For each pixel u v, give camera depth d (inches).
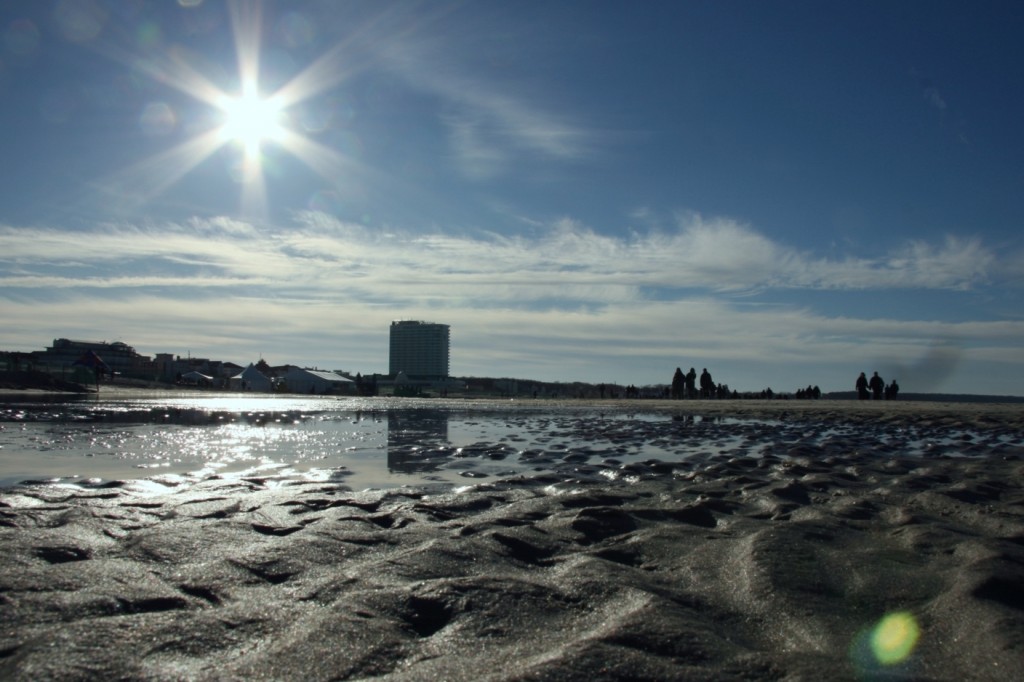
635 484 284.7
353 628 112.9
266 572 147.9
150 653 106.3
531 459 383.2
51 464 350.6
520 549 168.2
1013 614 114.4
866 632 116.1
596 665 97.7
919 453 411.8
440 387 3855.8
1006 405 1090.7
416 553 157.9
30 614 123.3
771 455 398.6
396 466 352.5
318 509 221.8
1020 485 264.5
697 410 1051.3
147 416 772.6
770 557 152.6
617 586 134.3
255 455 399.2
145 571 148.9
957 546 164.9
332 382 3203.7
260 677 98.2
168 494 247.4
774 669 99.8
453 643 109.5
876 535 182.1
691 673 96.9
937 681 96.7
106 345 3622.0
